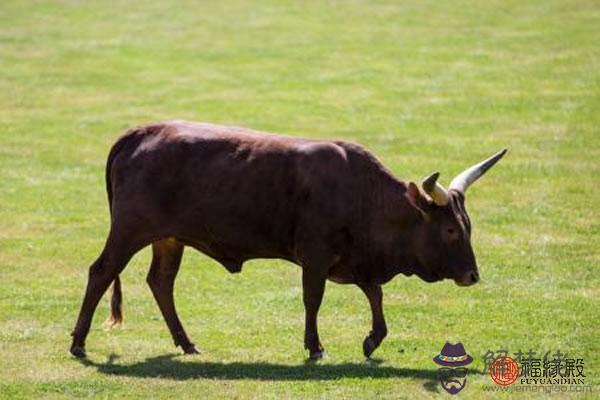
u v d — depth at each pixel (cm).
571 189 7681
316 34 12962
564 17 13062
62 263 6506
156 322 5472
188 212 4822
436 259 4709
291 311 5631
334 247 4759
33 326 5350
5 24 13700
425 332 5228
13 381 4469
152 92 10812
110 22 13825
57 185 8156
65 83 11206
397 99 10294
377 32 12925
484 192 7694
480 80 10775
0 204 7688
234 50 12381
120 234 4844
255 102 10338
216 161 4812
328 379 4478
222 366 4700
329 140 4850
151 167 4831
